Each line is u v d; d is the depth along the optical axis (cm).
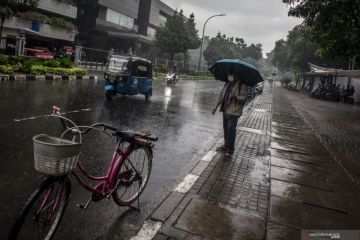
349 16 1055
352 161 788
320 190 557
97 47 5075
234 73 728
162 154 702
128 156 410
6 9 2238
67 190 328
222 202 464
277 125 1275
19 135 688
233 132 728
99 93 1608
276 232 394
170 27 4884
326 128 1352
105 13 5106
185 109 1447
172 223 389
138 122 1012
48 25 3462
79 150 294
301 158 767
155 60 5034
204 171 598
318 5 1034
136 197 448
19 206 402
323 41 1337
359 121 1741
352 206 499
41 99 1173
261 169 646
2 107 938
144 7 6606
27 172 505
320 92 3669
